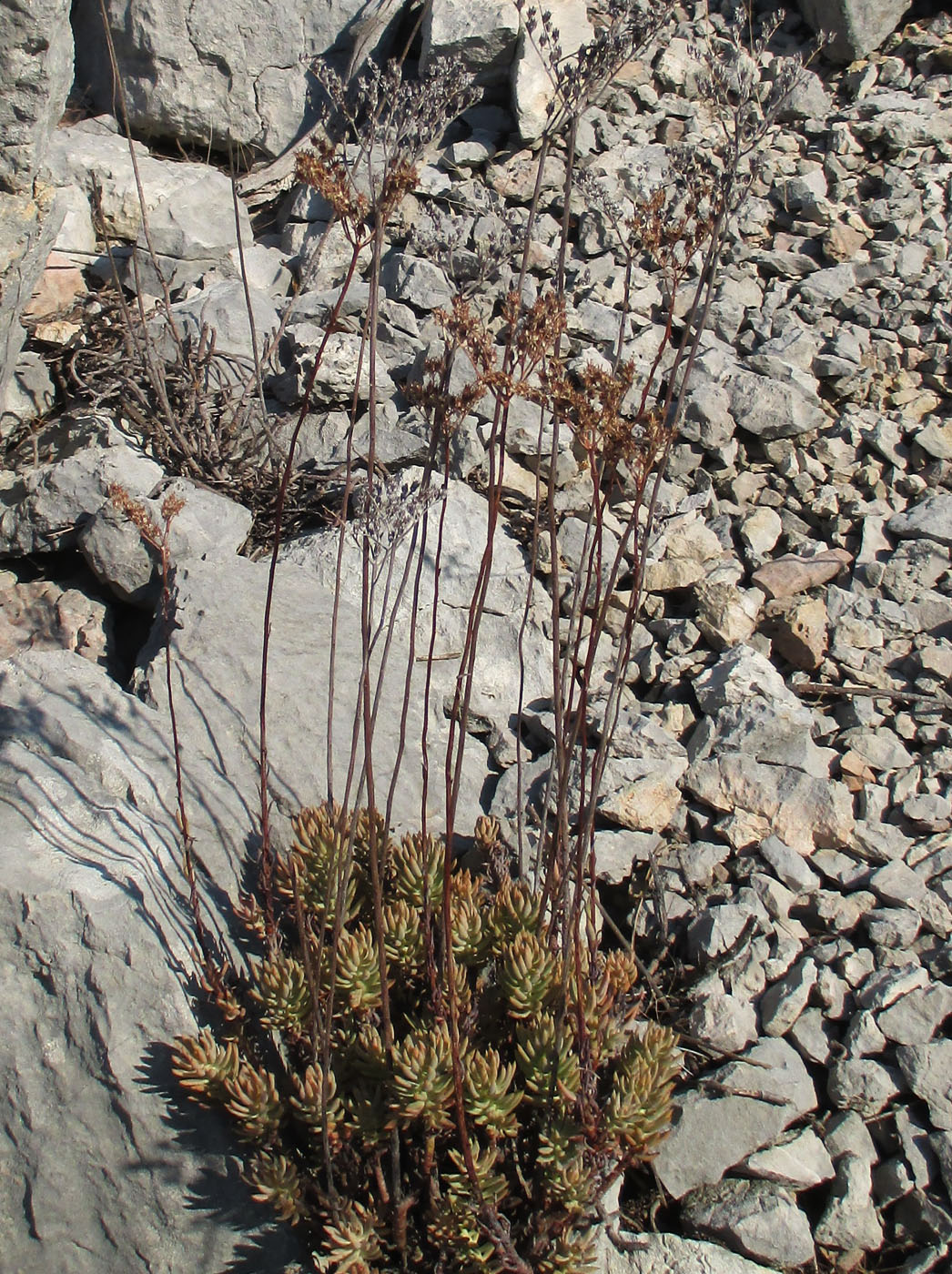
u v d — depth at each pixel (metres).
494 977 3.39
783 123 6.55
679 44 6.72
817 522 4.89
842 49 6.75
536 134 6.11
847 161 6.30
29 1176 3.06
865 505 4.85
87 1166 3.05
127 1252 3.01
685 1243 3.05
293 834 3.64
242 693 3.90
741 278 5.74
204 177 6.00
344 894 2.64
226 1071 2.96
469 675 2.56
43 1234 3.04
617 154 6.17
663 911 3.66
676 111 6.44
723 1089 3.26
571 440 4.72
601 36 3.00
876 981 3.46
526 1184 2.93
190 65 6.60
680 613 4.59
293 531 4.86
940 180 6.16
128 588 4.53
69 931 3.15
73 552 4.83
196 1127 3.03
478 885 3.48
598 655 4.39
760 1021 3.44
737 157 3.08
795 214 6.11
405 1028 3.22
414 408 5.05
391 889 3.45
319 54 6.62
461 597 4.36
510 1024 3.24
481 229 5.72
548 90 6.07
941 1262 3.05
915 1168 3.17
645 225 3.10
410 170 2.49
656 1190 3.19
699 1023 3.40
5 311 4.73
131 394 5.07
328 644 4.12
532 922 3.26
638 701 4.33
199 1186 3.00
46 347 5.41
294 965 3.08
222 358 5.22
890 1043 3.35
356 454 4.86
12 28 4.19
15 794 3.44
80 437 5.02
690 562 4.55
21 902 3.17
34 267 4.88
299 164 2.50
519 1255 2.88
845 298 5.63
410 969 3.20
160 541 3.70
